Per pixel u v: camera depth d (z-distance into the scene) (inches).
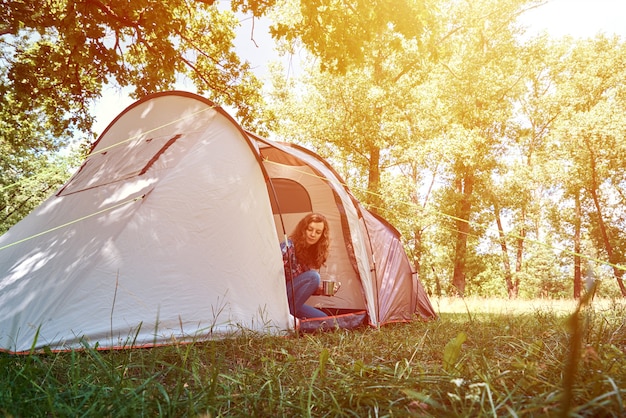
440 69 764.6
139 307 129.6
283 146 209.2
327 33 338.6
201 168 160.2
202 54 474.6
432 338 137.6
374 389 68.2
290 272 162.9
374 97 651.5
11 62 376.2
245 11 363.3
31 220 185.0
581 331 39.1
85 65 339.9
